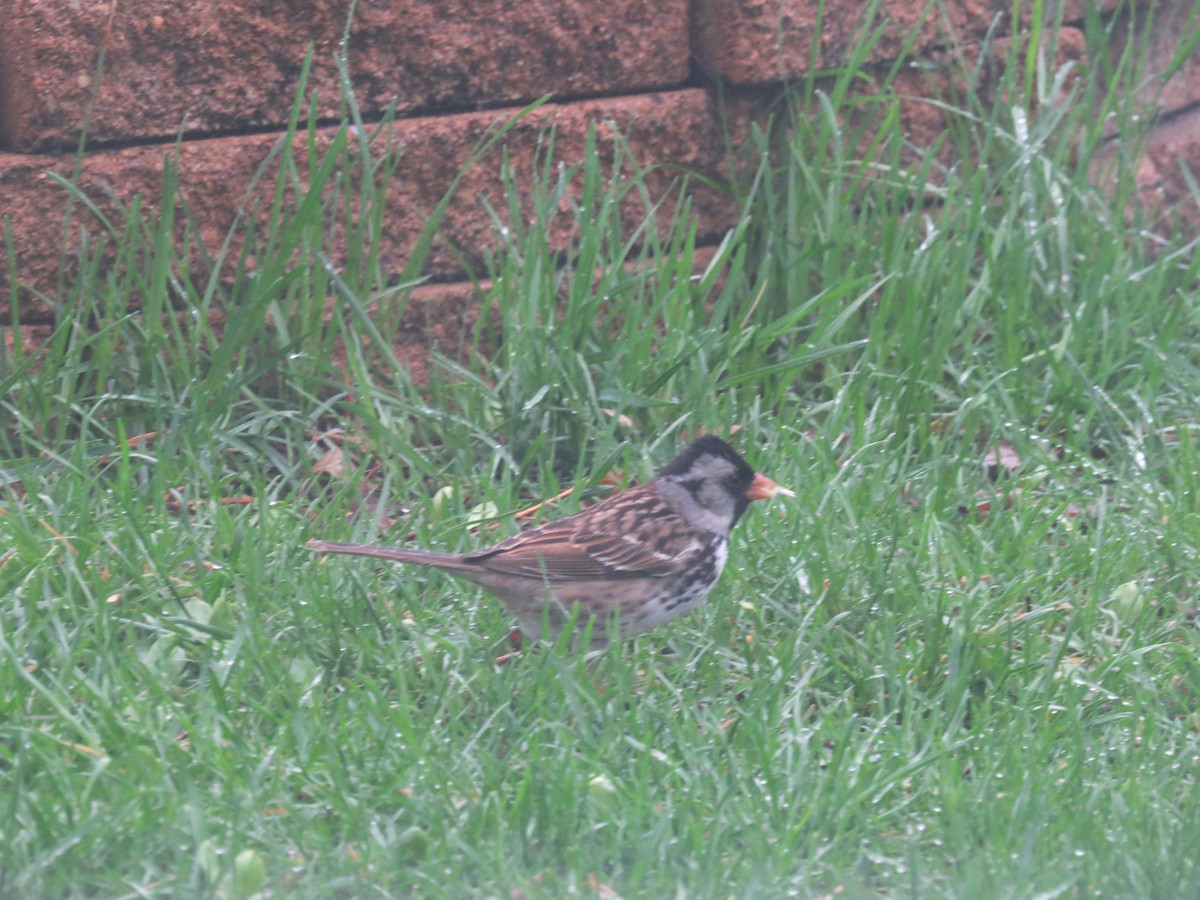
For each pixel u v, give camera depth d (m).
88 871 6.29
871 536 9.60
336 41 11.35
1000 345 12.22
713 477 8.62
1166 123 15.64
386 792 6.89
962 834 6.69
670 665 8.65
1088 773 7.46
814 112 13.15
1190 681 8.28
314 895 6.20
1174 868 6.48
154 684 7.54
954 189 12.81
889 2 13.33
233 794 6.67
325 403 10.87
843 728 7.69
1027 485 10.66
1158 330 12.71
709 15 12.53
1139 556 9.67
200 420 10.44
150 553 8.79
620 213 12.61
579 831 6.70
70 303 10.73
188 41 10.88
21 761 6.72
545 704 7.81
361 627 8.52
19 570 8.68
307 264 10.91
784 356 12.02
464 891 6.22
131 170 10.91
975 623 8.72
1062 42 14.44
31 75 10.44
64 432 10.47
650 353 11.52
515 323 11.23
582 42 12.16
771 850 6.55
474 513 9.94
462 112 11.94
